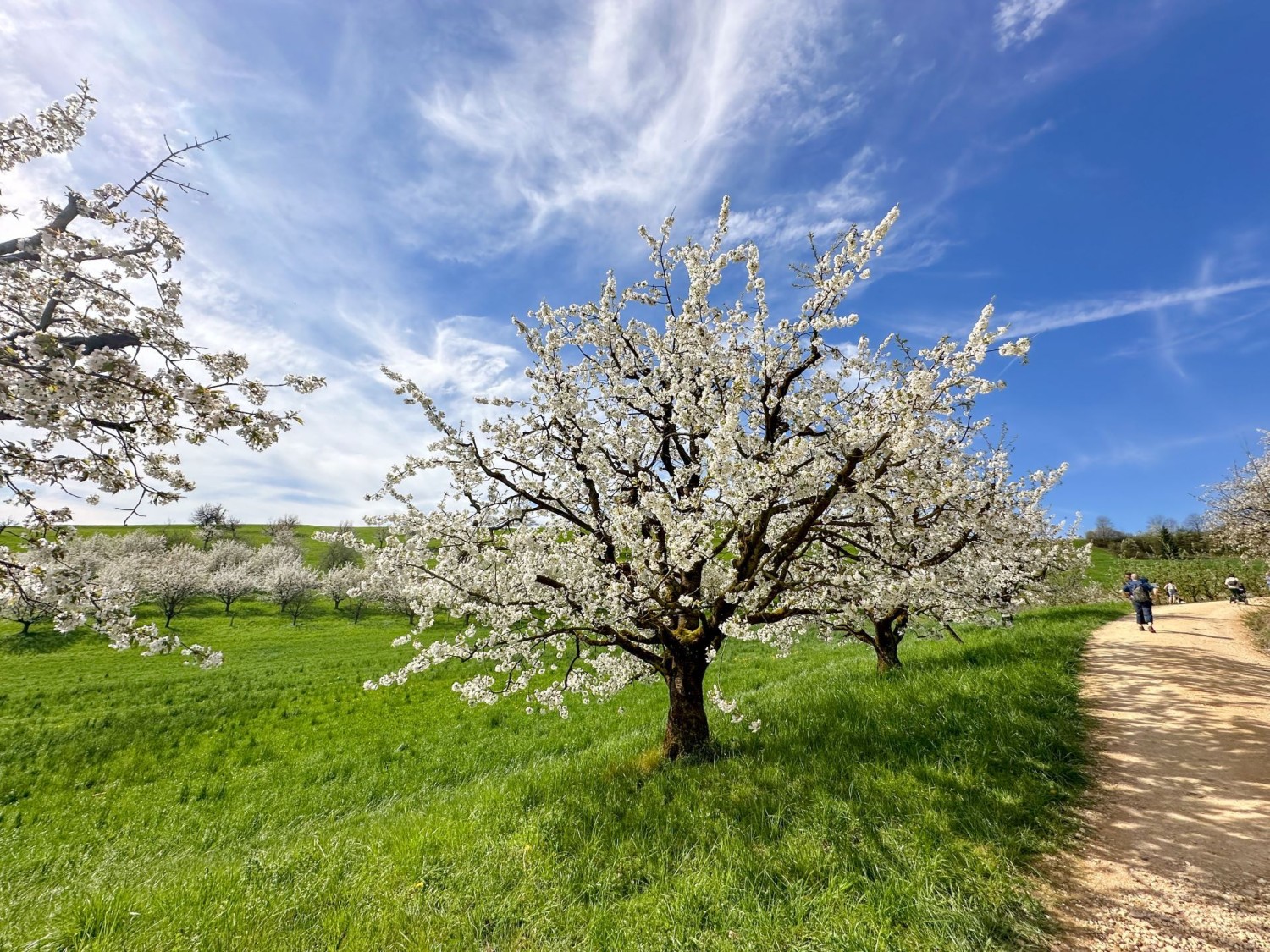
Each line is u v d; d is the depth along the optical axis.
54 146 5.11
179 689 23.52
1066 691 9.25
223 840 9.91
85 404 4.01
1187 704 8.85
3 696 22.94
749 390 8.45
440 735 15.44
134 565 49.56
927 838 5.32
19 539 4.96
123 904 5.72
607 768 8.60
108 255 4.91
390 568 7.74
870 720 8.52
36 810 12.22
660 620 7.82
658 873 5.53
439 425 8.06
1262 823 5.32
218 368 4.75
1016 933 4.11
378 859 6.60
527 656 8.30
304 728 17.59
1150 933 4.02
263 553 69.56
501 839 6.66
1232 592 23.41
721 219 8.69
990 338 6.21
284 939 4.91
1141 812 5.71
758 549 7.79
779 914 4.62
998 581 11.24
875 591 7.32
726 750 8.41
